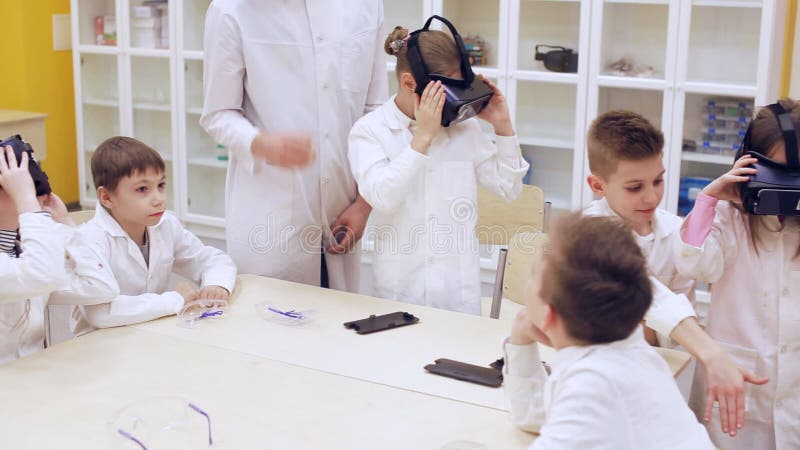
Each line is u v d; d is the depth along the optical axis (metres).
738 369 1.58
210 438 1.44
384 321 1.99
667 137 3.91
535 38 4.27
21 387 1.64
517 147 2.24
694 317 1.66
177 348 1.84
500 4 4.16
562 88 4.27
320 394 1.62
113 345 1.86
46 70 5.51
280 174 2.38
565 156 4.34
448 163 2.21
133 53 5.09
